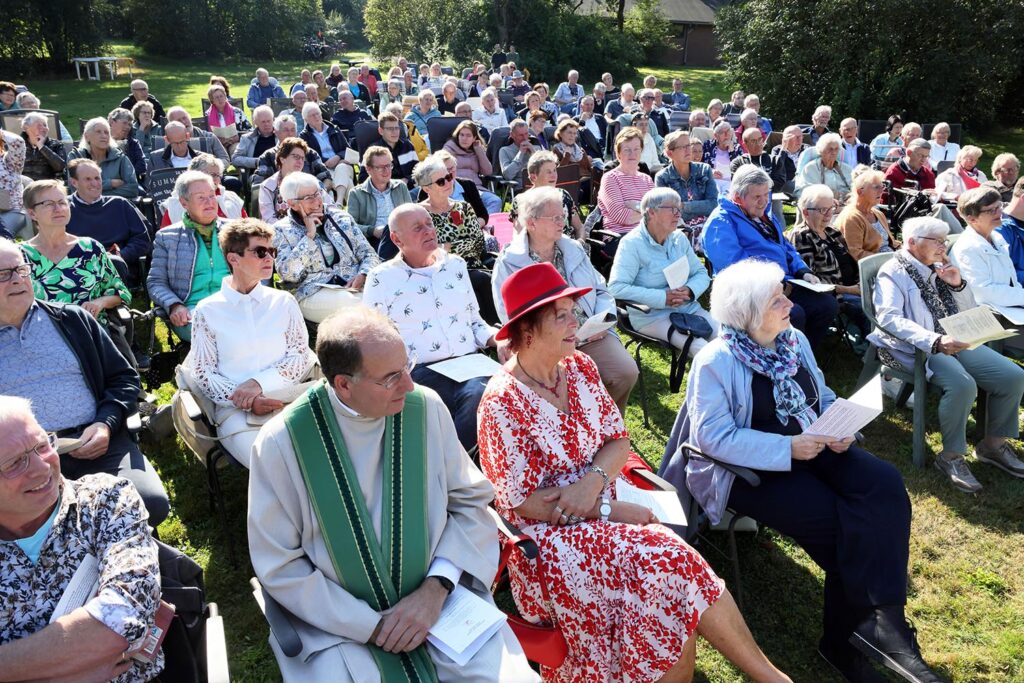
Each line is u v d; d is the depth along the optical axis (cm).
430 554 228
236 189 835
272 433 216
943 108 1853
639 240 486
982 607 325
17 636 188
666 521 275
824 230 557
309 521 216
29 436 186
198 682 207
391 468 224
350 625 208
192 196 459
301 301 495
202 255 472
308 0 4188
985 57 1794
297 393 345
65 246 411
